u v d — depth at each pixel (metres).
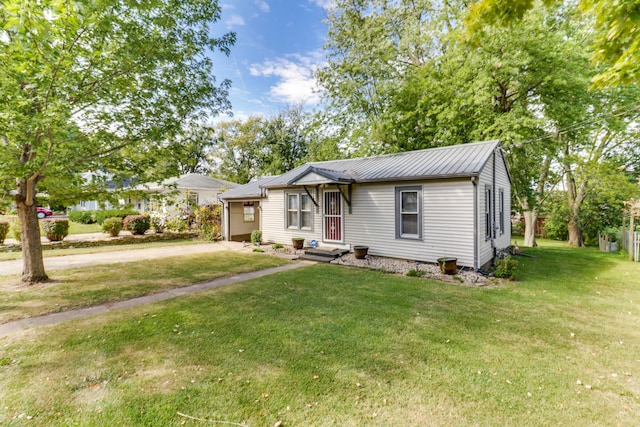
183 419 2.56
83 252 12.09
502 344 3.90
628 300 5.72
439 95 13.56
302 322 4.66
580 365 3.39
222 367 3.37
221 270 8.65
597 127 12.45
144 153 7.63
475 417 2.57
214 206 17.89
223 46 7.55
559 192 17.78
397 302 5.62
